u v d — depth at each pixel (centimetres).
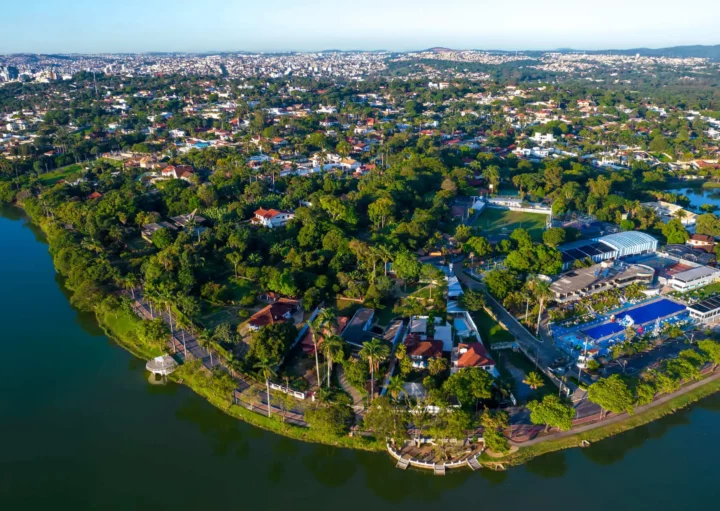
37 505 13088
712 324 19900
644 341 18075
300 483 13750
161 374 17662
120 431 15525
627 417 15162
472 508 12794
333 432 14112
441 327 19025
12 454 14662
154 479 13875
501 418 13712
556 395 15612
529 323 19600
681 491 13100
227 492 13475
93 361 18762
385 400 14062
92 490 13500
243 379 16862
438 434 13462
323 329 17325
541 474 13612
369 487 13562
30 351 19350
